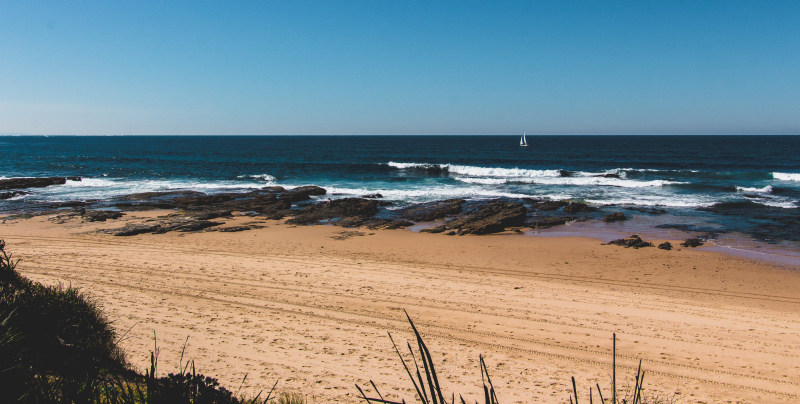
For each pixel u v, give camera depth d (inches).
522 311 397.7
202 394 144.6
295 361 285.6
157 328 326.0
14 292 254.4
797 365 305.3
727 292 475.8
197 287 439.8
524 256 617.0
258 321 354.0
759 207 957.8
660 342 338.6
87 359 175.5
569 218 868.0
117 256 566.6
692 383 279.1
